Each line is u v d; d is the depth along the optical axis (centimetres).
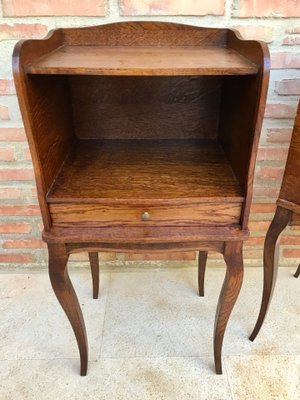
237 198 75
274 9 96
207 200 75
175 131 104
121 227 78
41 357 108
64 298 87
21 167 117
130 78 96
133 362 106
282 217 90
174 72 65
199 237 77
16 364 106
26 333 115
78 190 77
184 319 121
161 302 128
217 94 99
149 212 76
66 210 76
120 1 94
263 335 115
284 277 137
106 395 97
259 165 119
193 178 83
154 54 82
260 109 65
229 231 78
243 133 76
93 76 95
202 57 78
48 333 116
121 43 93
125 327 118
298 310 123
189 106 100
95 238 77
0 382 101
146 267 143
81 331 94
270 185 122
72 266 142
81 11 95
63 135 89
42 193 73
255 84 67
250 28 98
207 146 100
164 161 91
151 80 96
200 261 121
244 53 77
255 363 106
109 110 100
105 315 122
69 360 107
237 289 86
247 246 136
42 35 98
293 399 96
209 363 106
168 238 77
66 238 76
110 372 103
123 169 87
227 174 85
